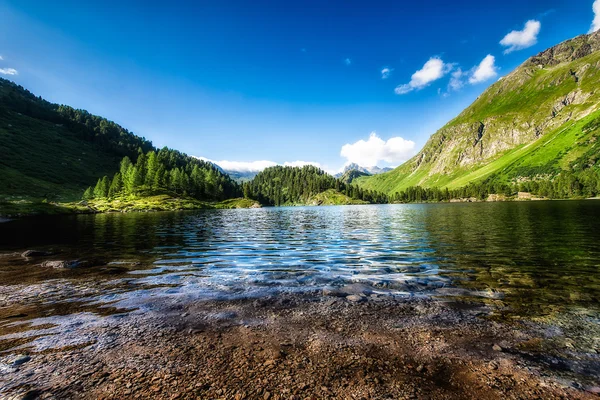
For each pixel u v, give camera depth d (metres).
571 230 33.38
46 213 90.81
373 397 6.24
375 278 15.34
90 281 15.27
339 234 35.97
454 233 33.59
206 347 8.43
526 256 20.06
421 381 6.79
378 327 9.62
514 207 99.19
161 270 17.72
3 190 147.25
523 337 8.74
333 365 7.48
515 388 6.47
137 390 6.47
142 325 9.93
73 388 6.53
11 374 7.02
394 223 49.97
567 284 13.65
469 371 7.15
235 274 16.64
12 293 13.33
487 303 11.48
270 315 10.73
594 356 7.66
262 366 7.45
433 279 14.91
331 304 11.72
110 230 42.97
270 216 85.38
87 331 9.46
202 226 49.97
